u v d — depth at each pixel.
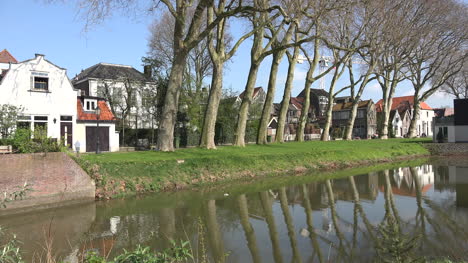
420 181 19.22
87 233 9.96
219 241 9.30
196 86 34.88
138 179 15.83
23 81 22.00
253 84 26.39
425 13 35.97
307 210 12.62
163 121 20.69
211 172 18.70
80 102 25.84
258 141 29.70
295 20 22.12
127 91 34.50
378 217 11.62
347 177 20.72
